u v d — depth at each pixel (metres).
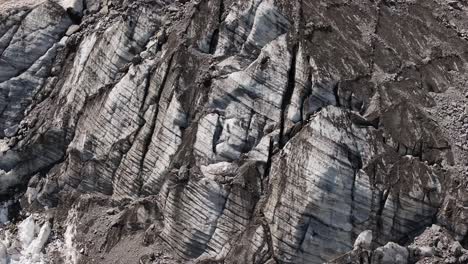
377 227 17.56
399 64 20.20
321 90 18.80
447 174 18.03
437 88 20.08
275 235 17.58
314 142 17.67
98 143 20.72
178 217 18.56
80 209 20.44
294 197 17.50
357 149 17.92
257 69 19.16
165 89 19.84
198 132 18.91
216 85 19.14
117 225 19.50
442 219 17.61
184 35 20.41
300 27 19.77
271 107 18.92
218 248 18.20
